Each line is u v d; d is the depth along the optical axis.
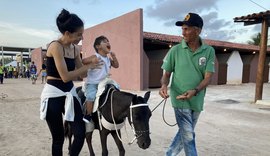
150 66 16.98
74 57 2.87
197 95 3.12
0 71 21.47
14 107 9.52
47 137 5.59
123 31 16.27
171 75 3.30
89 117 3.34
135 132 2.78
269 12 9.77
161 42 16.50
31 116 7.88
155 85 17.30
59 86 2.67
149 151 4.71
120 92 3.20
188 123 3.15
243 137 5.78
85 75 3.13
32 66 21.97
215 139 5.59
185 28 2.93
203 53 3.02
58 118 2.70
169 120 7.42
